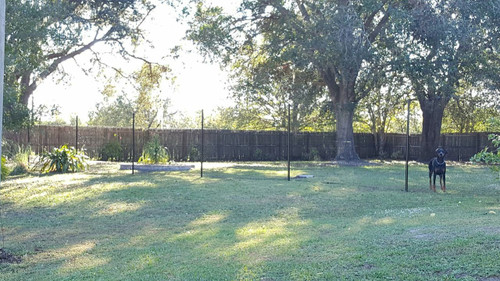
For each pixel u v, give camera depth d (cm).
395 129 4234
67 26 2336
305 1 2484
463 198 1166
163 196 1195
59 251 673
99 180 1540
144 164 2100
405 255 548
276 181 1568
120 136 2830
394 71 2505
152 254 635
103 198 1159
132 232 796
